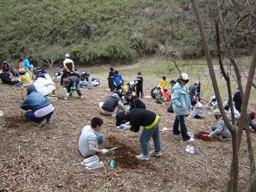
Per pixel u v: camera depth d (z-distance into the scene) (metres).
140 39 33.38
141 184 6.08
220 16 3.77
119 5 39.47
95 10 39.03
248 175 7.11
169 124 9.99
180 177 6.57
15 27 38.06
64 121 8.51
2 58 35.78
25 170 6.18
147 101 14.09
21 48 36.00
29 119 7.84
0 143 7.05
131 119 6.52
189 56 23.56
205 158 7.62
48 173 6.14
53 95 11.00
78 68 33.88
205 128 10.05
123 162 6.77
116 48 33.44
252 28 4.22
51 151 6.90
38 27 37.78
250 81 3.44
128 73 29.00
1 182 5.75
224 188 6.41
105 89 15.78
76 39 36.62
